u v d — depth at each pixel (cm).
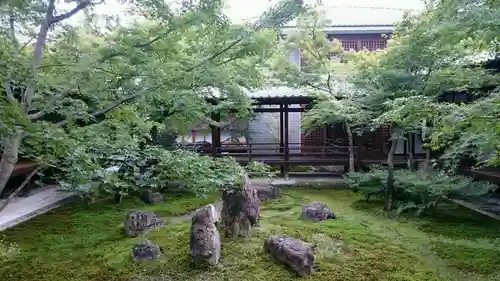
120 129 495
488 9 406
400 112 553
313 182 1194
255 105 1185
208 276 527
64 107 426
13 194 438
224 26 489
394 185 861
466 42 571
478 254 584
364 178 920
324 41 1072
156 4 461
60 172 535
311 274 527
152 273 541
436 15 570
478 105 422
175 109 688
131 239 680
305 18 977
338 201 960
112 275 539
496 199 918
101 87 452
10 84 385
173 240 661
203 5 473
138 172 610
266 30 527
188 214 856
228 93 833
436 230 705
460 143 559
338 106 915
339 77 1085
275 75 1130
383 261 568
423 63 782
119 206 927
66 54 441
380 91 857
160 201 965
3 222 780
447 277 513
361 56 975
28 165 968
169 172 549
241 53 529
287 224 739
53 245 660
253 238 656
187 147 1105
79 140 419
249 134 1566
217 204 943
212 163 583
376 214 823
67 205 948
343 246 624
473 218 778
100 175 450
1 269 561
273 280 512
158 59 512
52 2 410
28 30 423
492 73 812
